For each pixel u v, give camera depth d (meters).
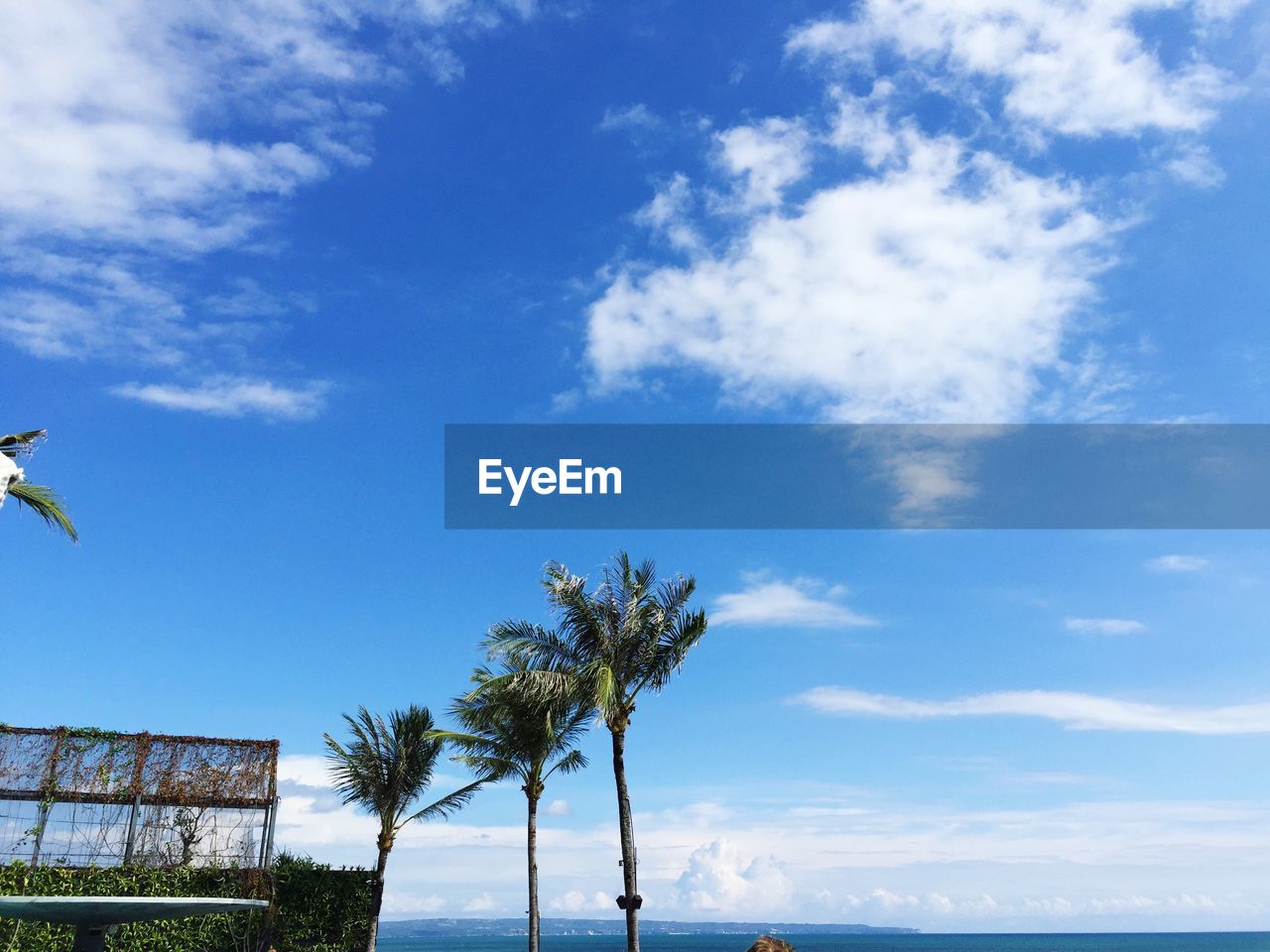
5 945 20.94
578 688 23.83
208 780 24.19
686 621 24.25
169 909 11.05
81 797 22.95
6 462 13.16
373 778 28.50
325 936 25.25
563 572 24.02
